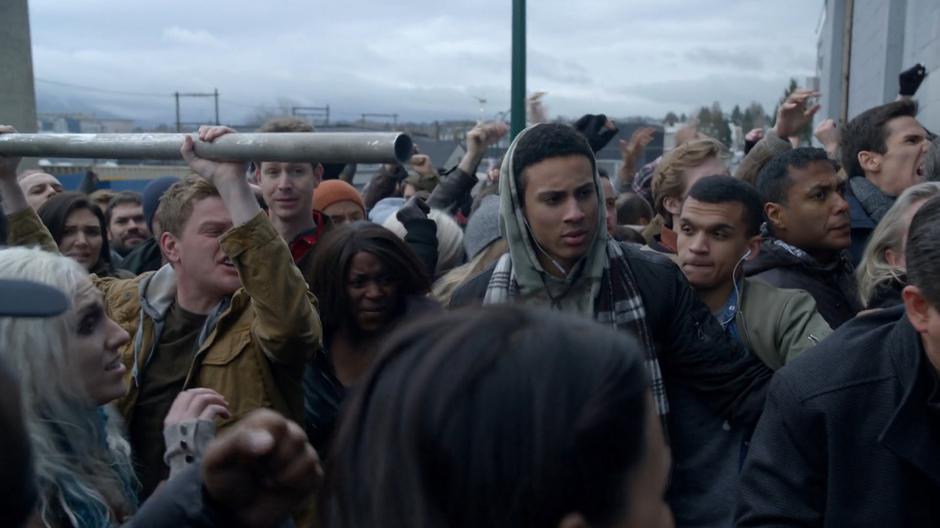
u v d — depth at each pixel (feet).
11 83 47.73
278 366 7.91
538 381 2.72
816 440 5.94
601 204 7.80
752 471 6.23
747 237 8.82
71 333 5.82
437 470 2.72
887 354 5.74
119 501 5.97
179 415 5.63
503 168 7.90
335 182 14.49
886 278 7.87
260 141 6.72
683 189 12.20
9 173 9.48
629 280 7.80
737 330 8.73
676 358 7.90
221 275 8.25
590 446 2.65
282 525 4.05
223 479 3.81
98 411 6.36
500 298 7.87
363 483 2.94
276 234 7.61
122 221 18.37
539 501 2.61
